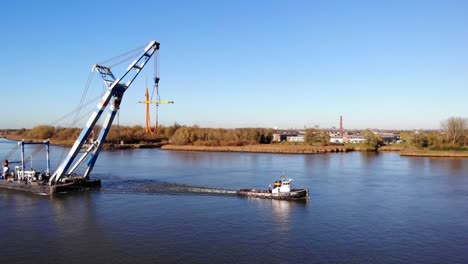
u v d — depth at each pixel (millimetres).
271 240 52594
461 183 98062
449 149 196625
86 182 87938
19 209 68625
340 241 52375
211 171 122312
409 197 80000
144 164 143125
